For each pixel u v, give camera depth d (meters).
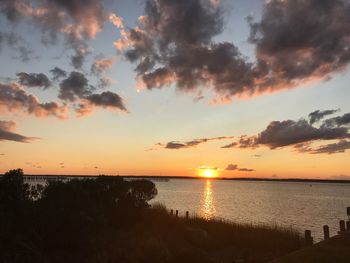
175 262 16.75
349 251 4.62
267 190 166.75
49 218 17.08
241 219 44.59
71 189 20.19
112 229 21.77
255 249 20.98
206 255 18.48
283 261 4.33
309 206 69.19
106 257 15.95
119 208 23.94
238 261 17.27
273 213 53.59
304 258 4.38
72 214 17.64
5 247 15.19
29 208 17.61
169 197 93.31
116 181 25.47
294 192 146.38
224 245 21.80
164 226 24.06
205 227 25.09
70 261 15.41
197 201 79.19
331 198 102.81
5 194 17.81
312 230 35.28
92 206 19.94
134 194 26.09
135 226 22.97
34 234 16.30
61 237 16.94
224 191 144.00
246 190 160.88
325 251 4.65
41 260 14.90
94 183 24.47
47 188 20.25
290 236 23.16
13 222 16.64
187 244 20.55
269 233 23.81
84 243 17.08
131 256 16.33
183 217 28.58
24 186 19.27
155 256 16.58
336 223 41.91
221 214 50.41
